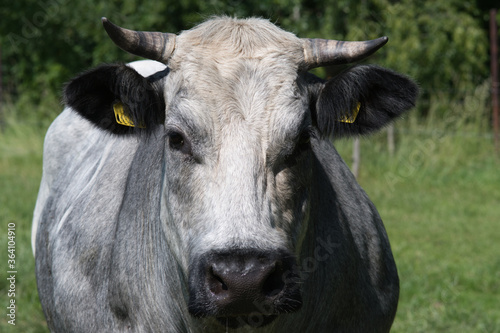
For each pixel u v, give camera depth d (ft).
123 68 30.53
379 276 36.01
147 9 143.54
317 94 31.63
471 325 61.46
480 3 180.04
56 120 46.83
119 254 33.58
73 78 30.27
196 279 25.79
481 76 163.12
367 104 32.48
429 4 156.66
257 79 28.68
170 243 29.78
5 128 150.92
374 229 36.91
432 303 67.00
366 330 34.73
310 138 29.76
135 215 33.55
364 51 30.22
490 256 83.30
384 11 151.84
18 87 167.53
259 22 31.12
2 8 158.30
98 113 32.17
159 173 32.71
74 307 34.96
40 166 129.90
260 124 27.86
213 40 30.07
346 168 38.63
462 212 104.73
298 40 30.83
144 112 31.19
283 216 27.96
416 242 88.94
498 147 133.28
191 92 28.55
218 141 27.58
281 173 28.25
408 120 134.41
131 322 33.30
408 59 148.87
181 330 31.68
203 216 27.09
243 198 26.45
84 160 41.22
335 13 150.41
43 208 43.32
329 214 33.76
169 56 30.22
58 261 36.81
